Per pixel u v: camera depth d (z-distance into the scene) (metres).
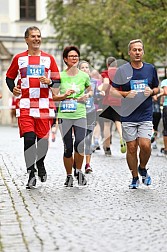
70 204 11.05
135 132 12.85
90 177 14.70
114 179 14.32
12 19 50.62
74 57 13.23
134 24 31.09
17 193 12.27
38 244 8.19
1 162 18.16
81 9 41.75
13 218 9.82
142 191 12.57
